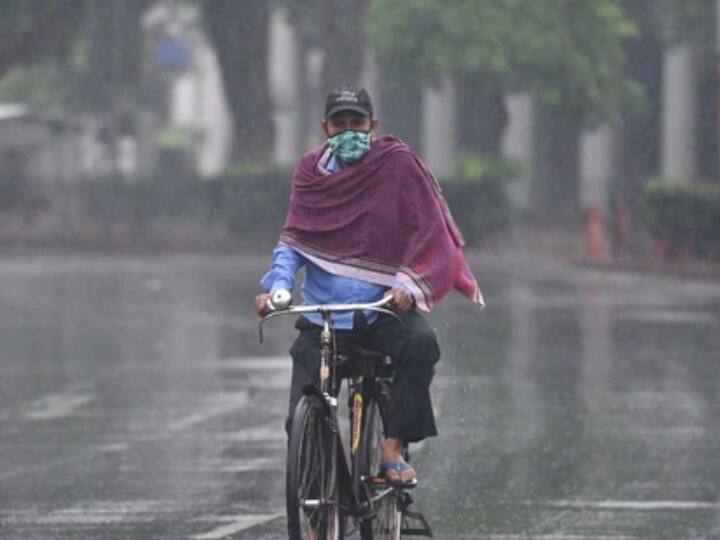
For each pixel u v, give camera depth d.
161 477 38.88
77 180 184.50
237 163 168.62
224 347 68.88
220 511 34.69
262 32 166.50
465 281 27.17
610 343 69.94
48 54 167.50
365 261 26.78
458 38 144.50
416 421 26.72
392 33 144.75
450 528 32.81
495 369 60.25
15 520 33.75
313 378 26.84
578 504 35.31
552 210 196.00
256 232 161.88
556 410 49.88
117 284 110.00
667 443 43.69
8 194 184.50
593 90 147.38
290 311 26.17
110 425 47.50
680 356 64.94
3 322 81.00
